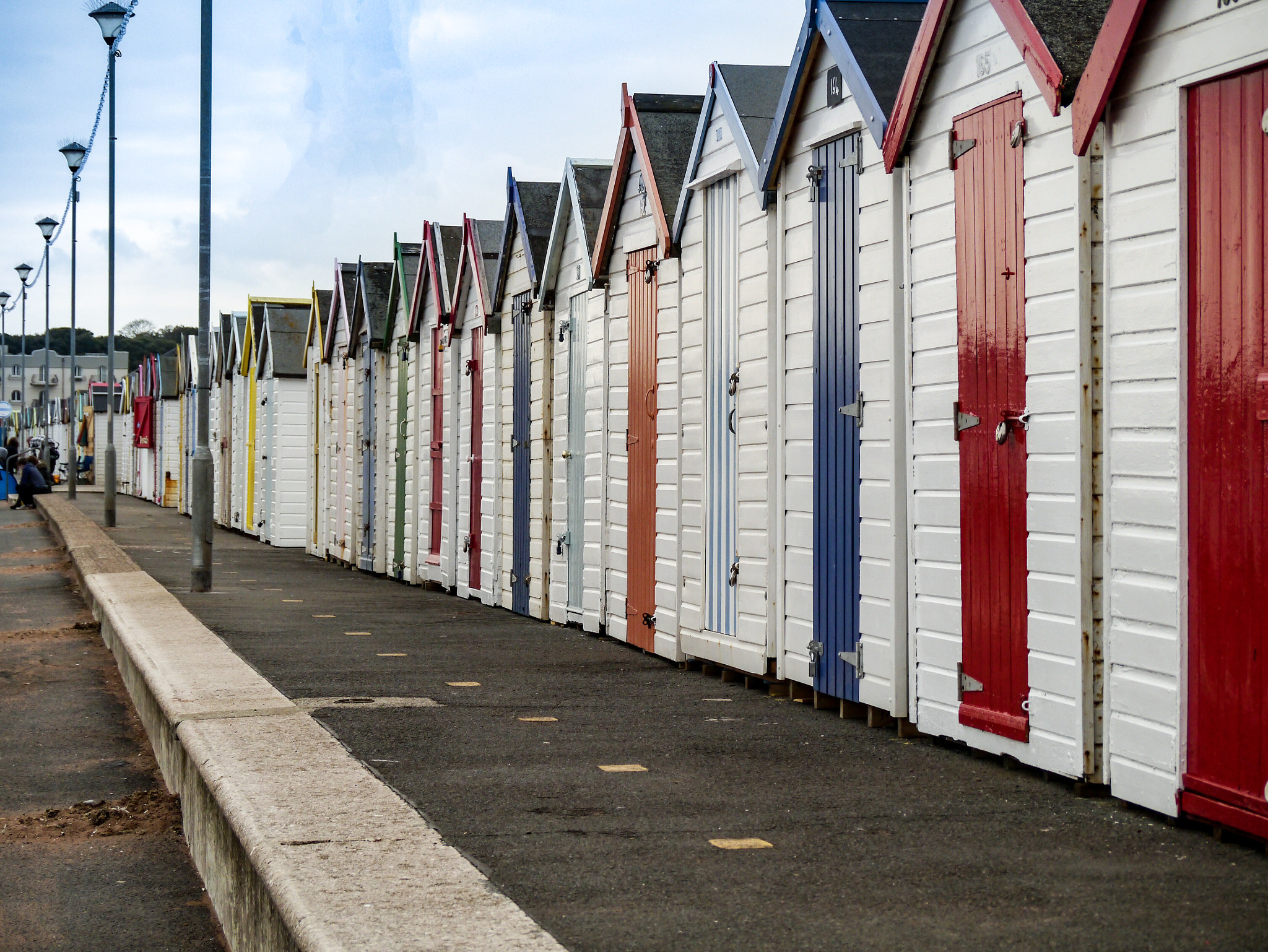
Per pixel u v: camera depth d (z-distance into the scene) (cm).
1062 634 570
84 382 14738
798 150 818
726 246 929
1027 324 591
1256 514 469
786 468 835
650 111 1097
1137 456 529
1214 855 468
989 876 441
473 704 799
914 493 689
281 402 2778
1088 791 561
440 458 1772
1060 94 550
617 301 1158
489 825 506
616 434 1155
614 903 410
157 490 5012
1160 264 514
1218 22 483
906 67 682
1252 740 471
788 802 548
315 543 2481
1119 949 370
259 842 439
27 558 2316
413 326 1870
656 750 661
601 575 1182
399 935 350
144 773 733
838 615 767
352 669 942
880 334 717
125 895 535
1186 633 503
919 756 647
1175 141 505
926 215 676
